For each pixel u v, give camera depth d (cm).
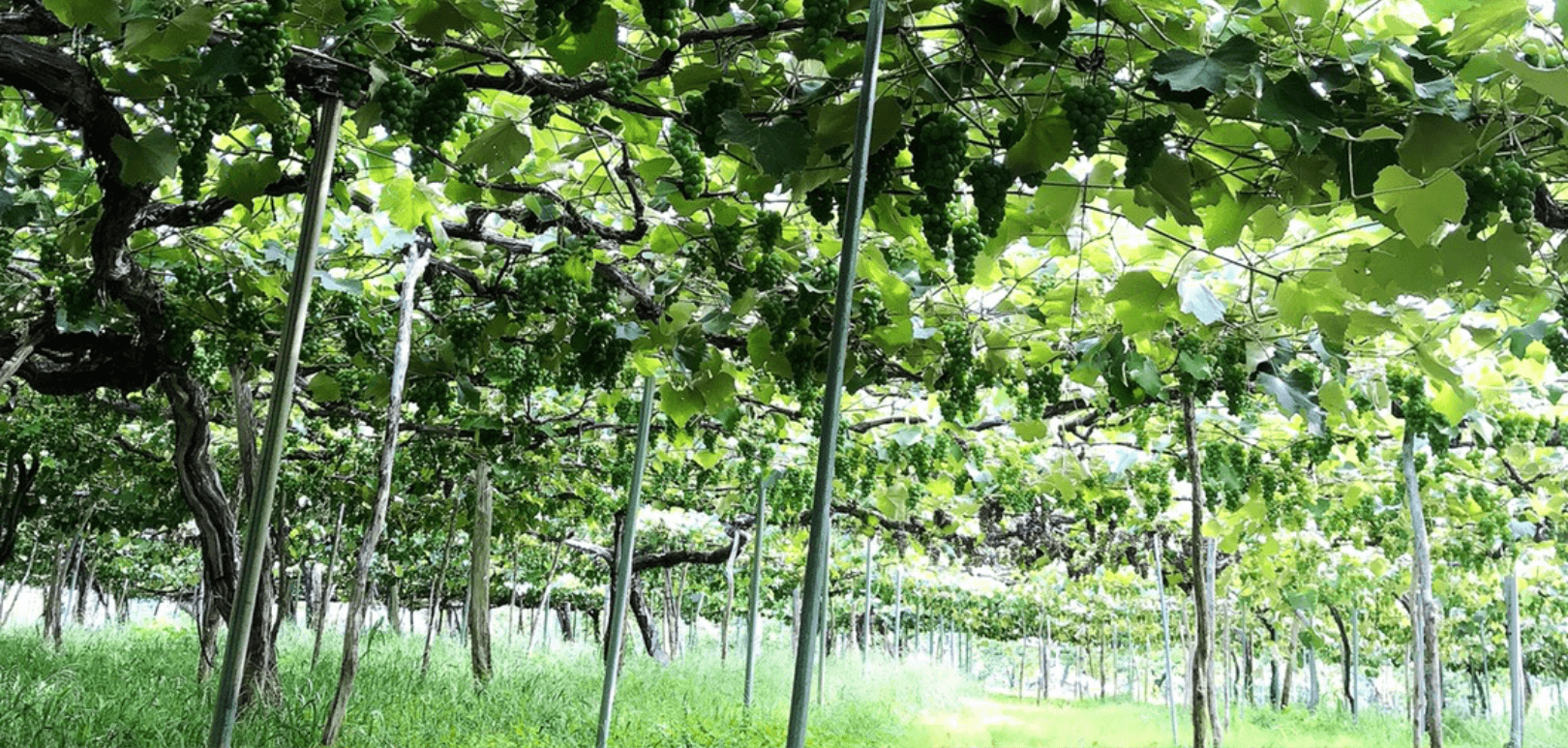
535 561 2005
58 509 1336
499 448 966
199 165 315
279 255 509
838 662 2070
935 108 310
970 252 318
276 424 244
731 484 1298
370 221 487
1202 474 858
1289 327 511
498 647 1532
